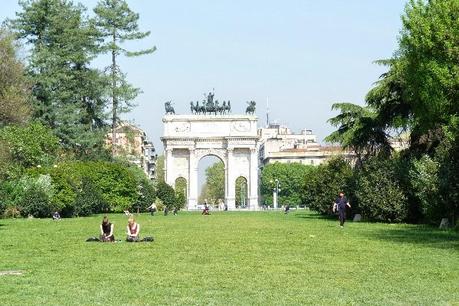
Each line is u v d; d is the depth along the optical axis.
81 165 90.69
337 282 20.20
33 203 73.50
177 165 162.50
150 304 16.59
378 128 63.03
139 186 108.00
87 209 83.12
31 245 33.91
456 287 19.14
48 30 95.38
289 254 28.75
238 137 160.50
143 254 28.88
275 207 187.25
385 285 19.58
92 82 100.62
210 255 28.38
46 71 93.44
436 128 53.03
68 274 22.08
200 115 161.62
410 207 55.75
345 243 34.69
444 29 37.78
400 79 53.69
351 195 64.25
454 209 47.69
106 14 105.44
